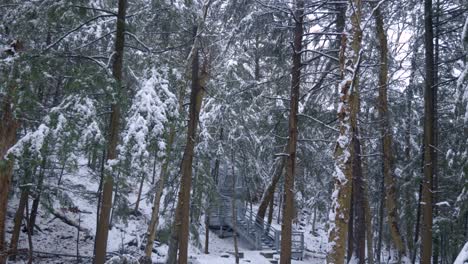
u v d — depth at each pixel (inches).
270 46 620.1
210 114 814.5
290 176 552.7
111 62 436.8
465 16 589.6
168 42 569.3
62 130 357.4
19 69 374.3
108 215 411.5
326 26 581.0
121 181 392.8
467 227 658.8
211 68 653.9
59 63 395.9
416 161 761.0
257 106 821.2
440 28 648.4
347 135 358.9
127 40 506.0
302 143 804.0
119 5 441.1
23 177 524.4
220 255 855.7
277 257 875.4
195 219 767.7
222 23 600.4
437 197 675.4
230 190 1078.4
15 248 575.2
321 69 613.9
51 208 597.9
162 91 412.5
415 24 616.1
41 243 702.5
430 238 520.7
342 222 348.2
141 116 385.1
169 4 474.0
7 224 714.8
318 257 1034.1
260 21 571.8
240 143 852.6
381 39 601.9
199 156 753.0
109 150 405.1
